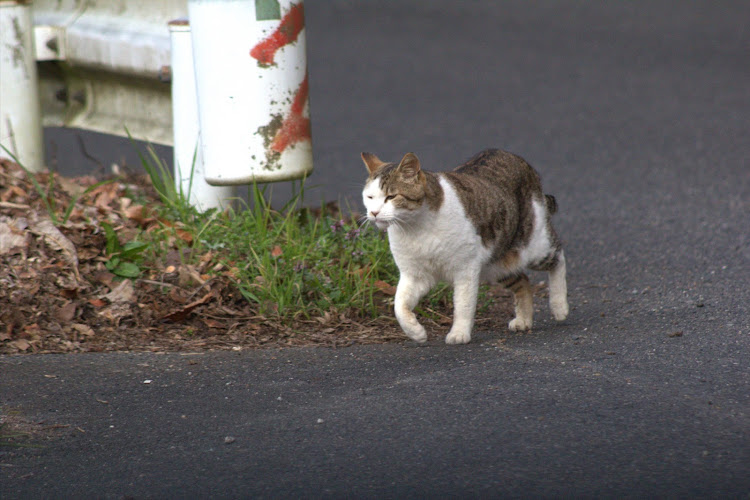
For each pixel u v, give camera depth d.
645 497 5.60
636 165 17.69
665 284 11.20
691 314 9.77
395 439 6.49
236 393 7.50
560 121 21.45
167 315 9.44
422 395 7.33
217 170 11.18
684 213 14.53
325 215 12.71
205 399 7.37
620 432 6.48
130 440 6.57
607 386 7.41
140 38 12.51
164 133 13.07
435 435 6.54
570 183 16.67
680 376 7.66
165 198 11.86
